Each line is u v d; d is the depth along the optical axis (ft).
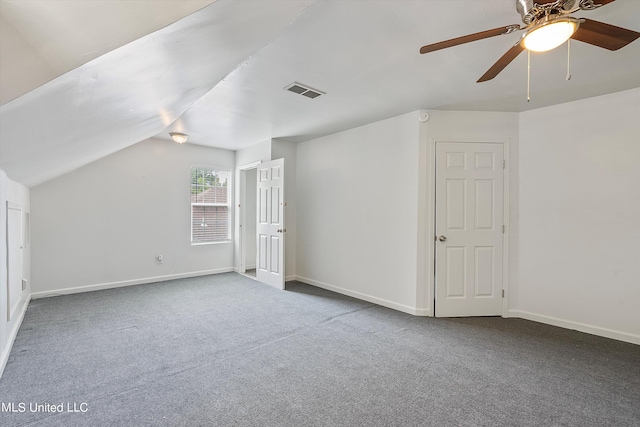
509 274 11.13
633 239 9.09
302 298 13.23
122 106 5.37
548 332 9.69
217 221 18.11
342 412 5.70
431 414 5.67
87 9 2.20
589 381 6.85
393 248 12.05
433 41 6.50
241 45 4.60
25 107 3.25
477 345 8.67
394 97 9.80
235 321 10.37
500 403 6.03
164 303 12.25
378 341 8.89
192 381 6.68
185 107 9.22
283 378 6.86
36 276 12.58
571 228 10.10
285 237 15.57
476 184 11.14
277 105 10.54
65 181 13.21
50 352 7.95
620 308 9.25
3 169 6.66
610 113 9.42
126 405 5.82
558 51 6.91
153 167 15.62
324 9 5.39
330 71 7.91
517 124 11.12
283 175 14.74
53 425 5.25
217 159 17.92
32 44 2.33
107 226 14.30
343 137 14.10
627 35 4.91
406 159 11.57
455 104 10.43
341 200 14.23
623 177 9.24
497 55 7.12
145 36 2.85
